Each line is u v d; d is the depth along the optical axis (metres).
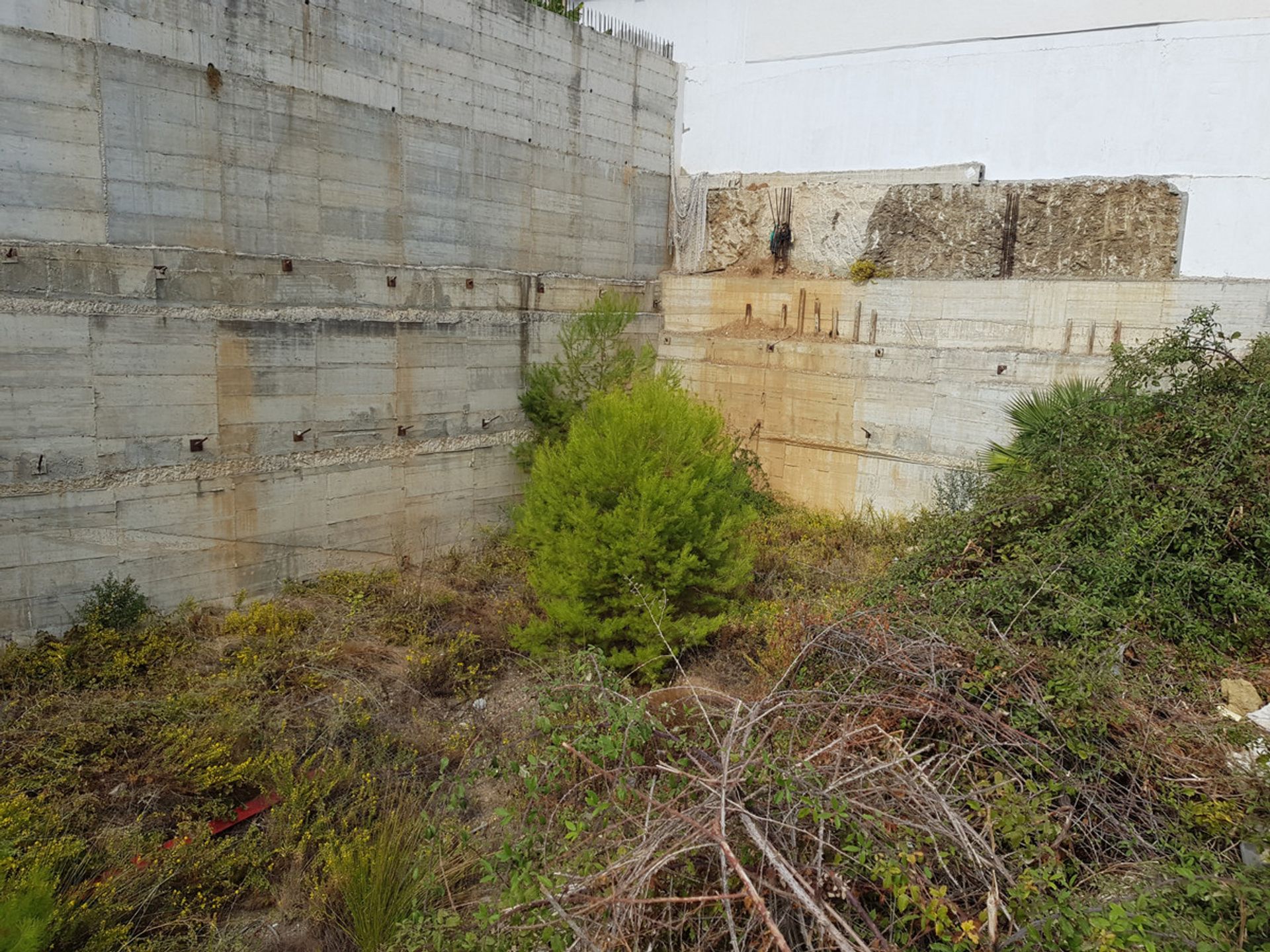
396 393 11.44
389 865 5.47
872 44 13.99
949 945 3.67
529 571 9.55
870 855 3.92
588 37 13.80
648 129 15.42
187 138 9.03
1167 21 11.60
